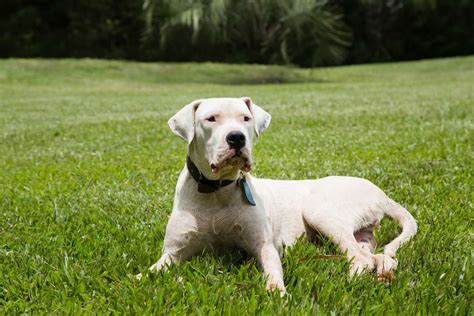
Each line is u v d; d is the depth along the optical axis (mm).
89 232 4320
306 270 3184
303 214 3779
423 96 15375
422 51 39625
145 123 11391
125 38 37125
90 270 3342
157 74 26875
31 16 36969
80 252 3779
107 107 15305
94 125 11367
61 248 3844
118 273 3324
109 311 2771
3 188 6062
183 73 27250
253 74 27344
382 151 7254
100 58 36500
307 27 31109
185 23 30203
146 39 34219
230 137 3176
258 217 3436
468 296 2887
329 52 31375
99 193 5547
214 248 3555
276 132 9492
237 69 28688
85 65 27469
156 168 6766
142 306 2781
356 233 3814
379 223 3945
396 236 4039
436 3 38406
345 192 3770
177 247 3469
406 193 5172
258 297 2814
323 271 3213
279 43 32781
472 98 13922
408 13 39281
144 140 9328
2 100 17844
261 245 3396
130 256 3611
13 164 7645
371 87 20438
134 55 36406
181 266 3371
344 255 3367
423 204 4809
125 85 23422
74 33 36781
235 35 33688
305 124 10398
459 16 39312
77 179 6383
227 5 30016
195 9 29688
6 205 5273
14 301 3029
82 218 4660
